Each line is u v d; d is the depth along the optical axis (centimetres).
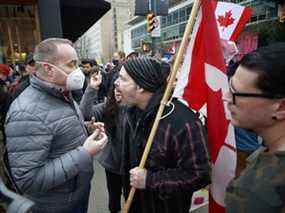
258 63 105
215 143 201
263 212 100
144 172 182
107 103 291
